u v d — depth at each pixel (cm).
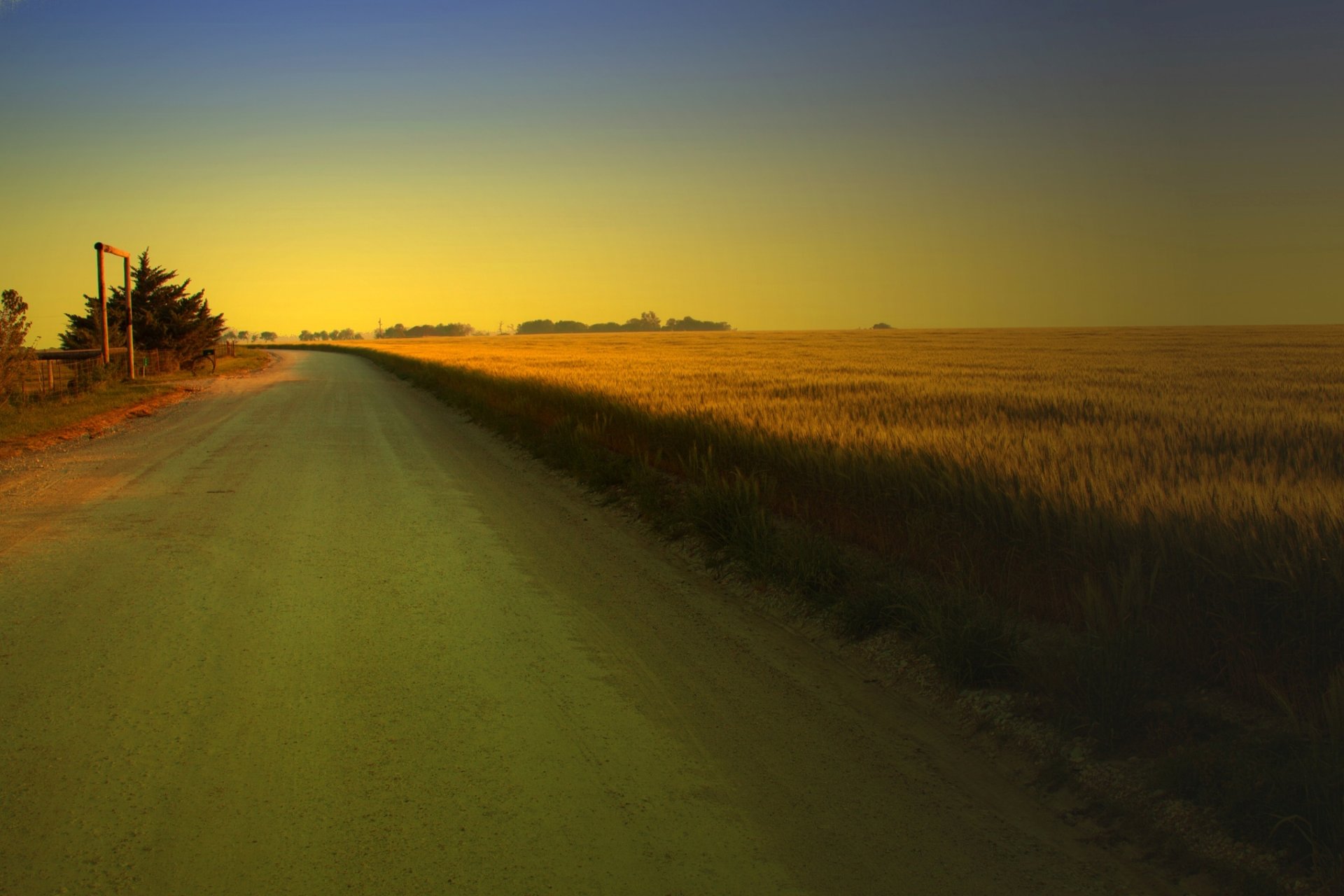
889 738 425
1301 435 1000
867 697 475
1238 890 307
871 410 1332
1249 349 4409
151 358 4303
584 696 457
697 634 568
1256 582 446
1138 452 861
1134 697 418
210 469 1211
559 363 3634
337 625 557
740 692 475
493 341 11531
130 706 427
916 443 847
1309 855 316
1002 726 435
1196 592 476
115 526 837
